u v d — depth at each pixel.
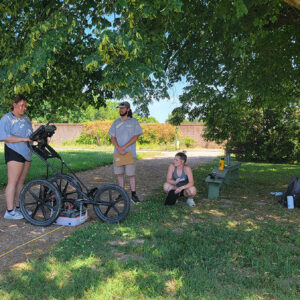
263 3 5.04
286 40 7.04
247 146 17.88
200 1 5.62
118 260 3.18
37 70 4.12
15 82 4.73
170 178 5.77
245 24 5.52
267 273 2.99
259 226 4.55
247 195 7.04
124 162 5.70
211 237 3.97
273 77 7.39
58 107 8.20
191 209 5.48
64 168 10.39
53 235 4.07
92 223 4.60
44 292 2.57
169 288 2.68
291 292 2.63
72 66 7.06
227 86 8.60
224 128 11.04
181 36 7.20
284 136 17.19
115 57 4.03
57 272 2.94
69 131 28.36
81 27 5.47
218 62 7.81
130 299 2.49
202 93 8.86
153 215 4.91
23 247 3.64
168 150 23.41
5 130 4.46
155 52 4.34
